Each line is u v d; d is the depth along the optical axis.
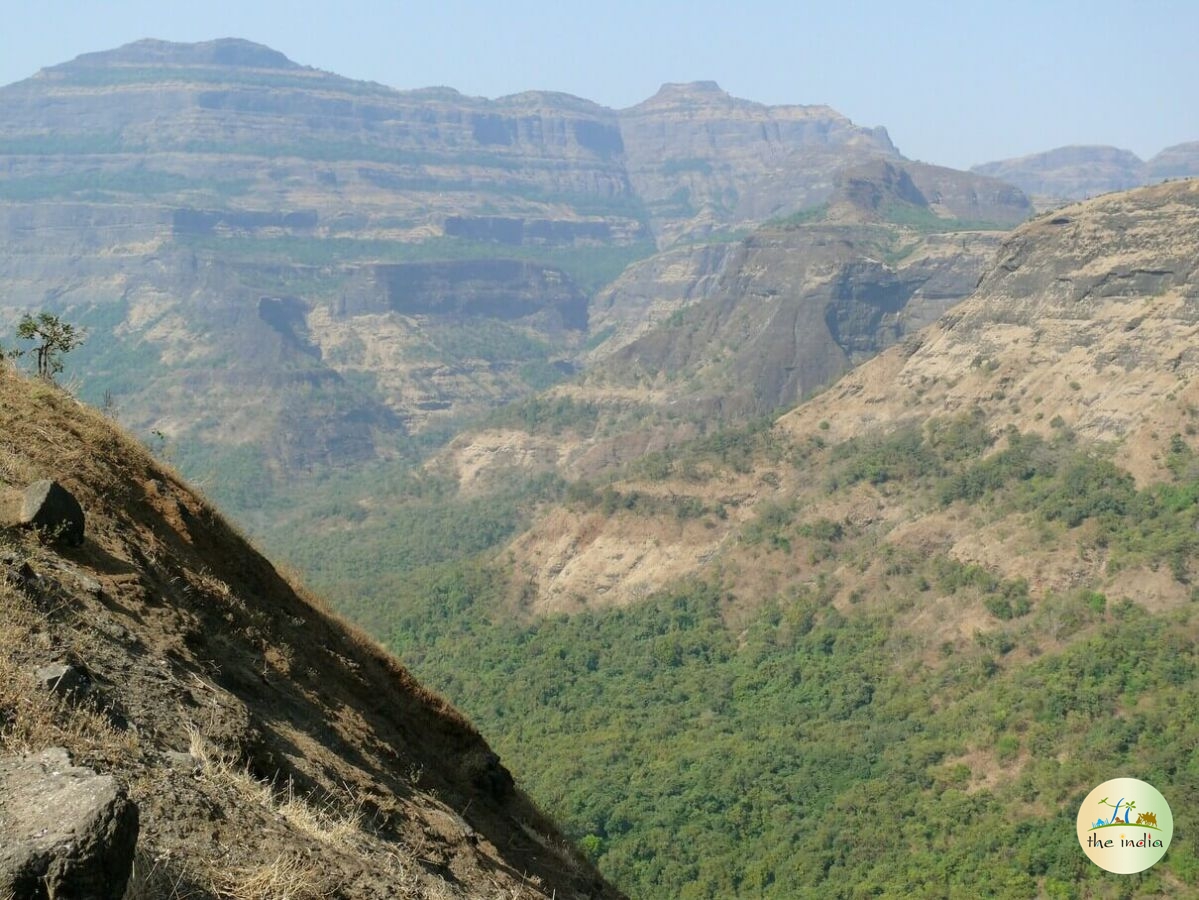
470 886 14.37
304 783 13.24
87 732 10.08
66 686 10.35
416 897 10.98
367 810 14.16
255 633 17.59
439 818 16.12
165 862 8.88
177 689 12.55
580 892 19.80
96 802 7.26
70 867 6.95
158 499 19.47
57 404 19.78
